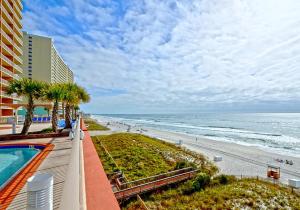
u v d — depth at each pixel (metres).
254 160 22.39
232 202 10.53
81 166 4.80
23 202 5.15
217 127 81.19
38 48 73.88
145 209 9.23
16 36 40.03
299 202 11.16
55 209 4.54
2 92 31.98
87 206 4.34
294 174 17.75
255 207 10.12
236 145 33.38
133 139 26.94
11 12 38.44
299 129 72.44
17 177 6.97
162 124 97.19
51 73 76.06
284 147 35.62
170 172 13.30
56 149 11.80
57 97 18.91
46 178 1.94
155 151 20.44
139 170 13.96
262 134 57.19
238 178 15.16
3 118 31.69
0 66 31.70
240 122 112.50
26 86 17.00
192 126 86.31
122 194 9.89
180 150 24.03
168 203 10.05
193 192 11.67
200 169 14.67
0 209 4.79
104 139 25.12
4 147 13.27
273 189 12.84
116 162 15.20
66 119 23.28
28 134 16.64
